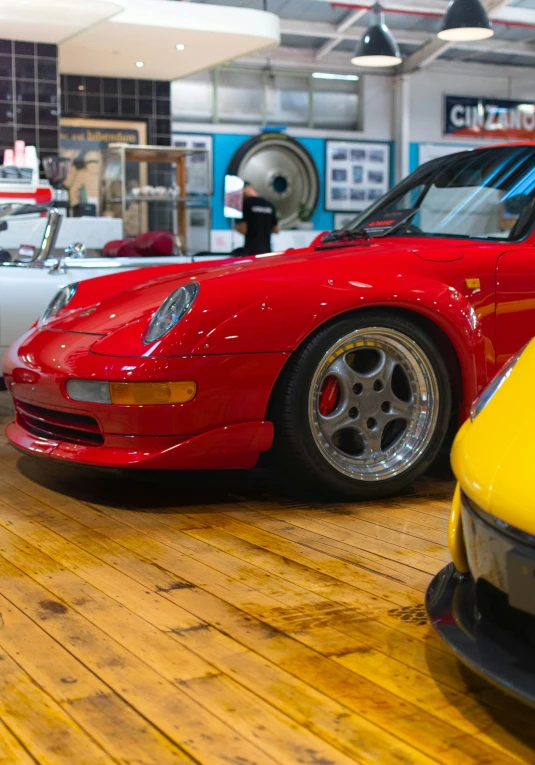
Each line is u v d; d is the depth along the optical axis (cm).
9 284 429
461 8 841
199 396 231
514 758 123
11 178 662
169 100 1088
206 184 972
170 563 200
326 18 1306
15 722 131
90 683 143
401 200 311
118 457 237
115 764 120
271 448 246
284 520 234
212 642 158
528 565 118
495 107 1579
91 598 179
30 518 238
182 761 121
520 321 258
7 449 328
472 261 254
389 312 245
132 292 271
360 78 1509
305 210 1446
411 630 164
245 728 129
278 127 1431
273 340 233
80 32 808
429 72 1527
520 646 129
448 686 143
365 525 229
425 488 267
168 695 139
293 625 166
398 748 125
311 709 135
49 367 249
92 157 1066
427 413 253
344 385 244
